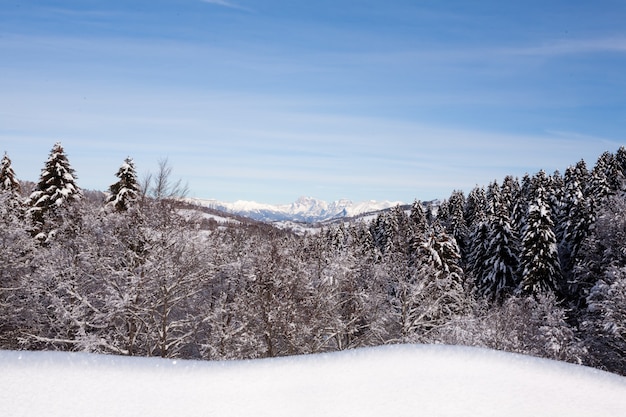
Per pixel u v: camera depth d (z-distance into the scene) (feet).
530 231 116.37
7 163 97.60
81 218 70.03
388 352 17.52
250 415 13.66
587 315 86.48
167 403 14.11
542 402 14.48
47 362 15.65
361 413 13.79
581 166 199.52
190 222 65.77
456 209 202.59
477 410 13.94
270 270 68.28
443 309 91.76
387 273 86.43
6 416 12.97
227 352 65.05
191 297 71.31
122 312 58.34
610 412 14.14
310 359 17.11
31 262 67.92
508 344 68.95
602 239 103.65
